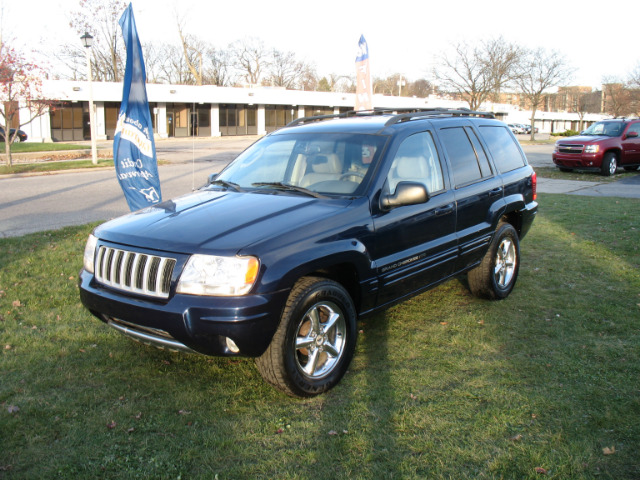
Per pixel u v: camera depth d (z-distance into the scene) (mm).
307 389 3572
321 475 2859
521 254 7398
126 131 7125
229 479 2832
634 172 18984
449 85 37406
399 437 3197
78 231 8484
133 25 6914
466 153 5203
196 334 3240
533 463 2953
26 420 3322
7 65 19219
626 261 6969
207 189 4609
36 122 38562
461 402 3586
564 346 4445
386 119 4816
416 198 3979
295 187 4262
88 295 3721
